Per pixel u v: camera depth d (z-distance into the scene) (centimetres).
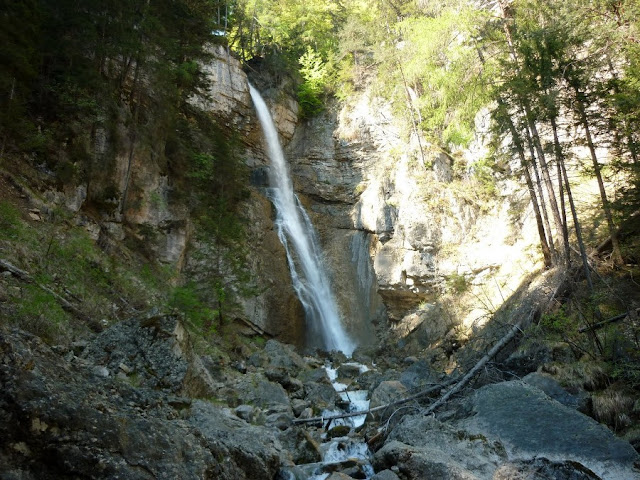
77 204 1741
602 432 891
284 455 912
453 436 912
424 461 803
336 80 4044
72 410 546
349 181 3691
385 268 2836
